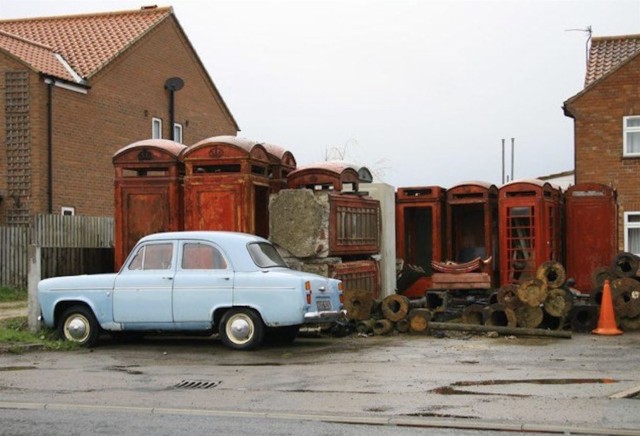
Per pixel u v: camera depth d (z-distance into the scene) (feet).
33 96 91.76
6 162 92.58
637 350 44.39
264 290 44.62
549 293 52.11
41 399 31.35
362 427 26.35
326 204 56.54
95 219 92.27
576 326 52.85
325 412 28.63
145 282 46.42
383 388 33.12
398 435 25.27
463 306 58.34
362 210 62.18
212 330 46.57
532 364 39.42
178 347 46.98
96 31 112.06
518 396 31.19
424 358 41.83
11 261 83.92
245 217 56.49
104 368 39.37
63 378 36.32
